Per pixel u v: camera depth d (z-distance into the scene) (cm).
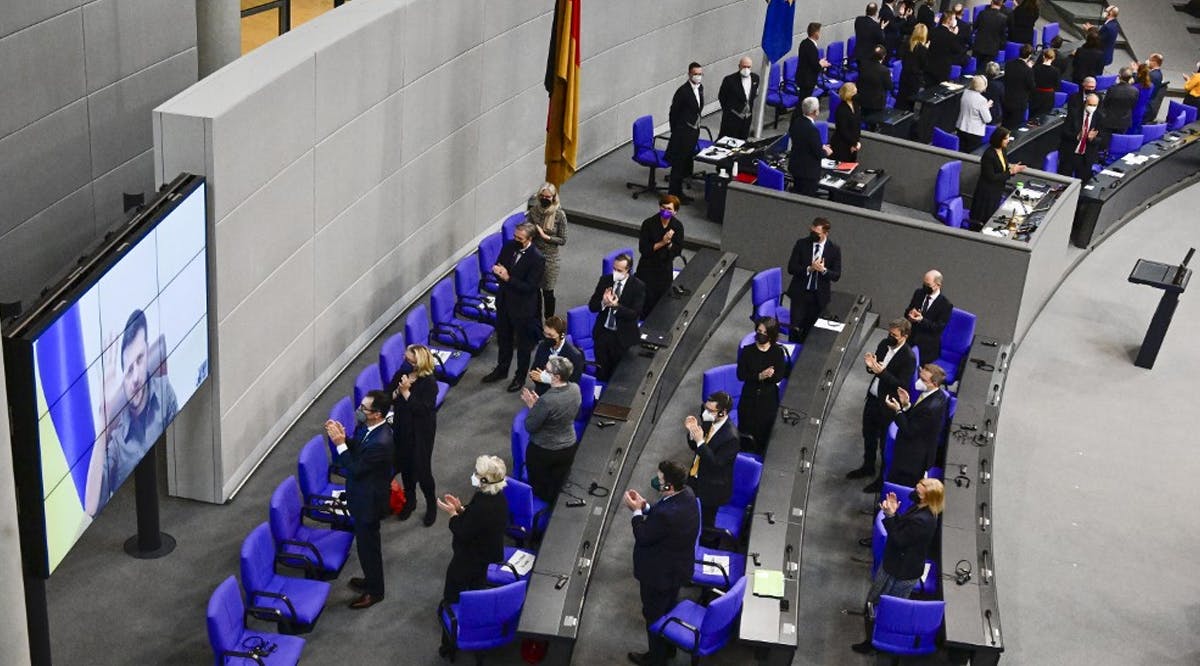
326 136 1212
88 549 1070
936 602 948
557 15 1414
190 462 1122
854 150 1777
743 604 970
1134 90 2077
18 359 760
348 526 1053
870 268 1568
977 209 1720
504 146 1634
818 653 1028
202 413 1100
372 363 1382
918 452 1149
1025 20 2514
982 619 986
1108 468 1341
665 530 934
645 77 1989
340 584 1052
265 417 1200
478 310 1391
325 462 1082
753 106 2028
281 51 1152
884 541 1045
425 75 1393
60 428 812
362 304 1377
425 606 1040
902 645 976
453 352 1321
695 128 1727
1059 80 2189
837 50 2270
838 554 1152
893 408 1144
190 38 1291
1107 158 2050
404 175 1401
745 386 1203
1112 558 1198
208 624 851
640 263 1427
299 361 1255
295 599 949
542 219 1398
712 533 1074
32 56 1060
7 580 682
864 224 1553
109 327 872
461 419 1291
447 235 1541
